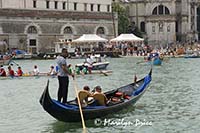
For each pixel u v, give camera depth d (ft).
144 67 255.29
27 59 336.70
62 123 93.76
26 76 196.95
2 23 362.53
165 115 100.53
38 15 384.88
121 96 105.50
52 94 140.05
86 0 443.73
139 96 108.68
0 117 102.37
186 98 125.39
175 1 547.49
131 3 565.12
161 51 391.04
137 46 434.71
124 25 512.22
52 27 394.73
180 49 379.55
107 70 231.09
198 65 264.93
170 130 86.58
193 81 173.06
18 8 377.71
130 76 200.85
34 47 383.86
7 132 87.97
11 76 194.18
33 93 144.15
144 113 102.78
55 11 396.16
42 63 293.02
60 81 92.94
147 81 118.52
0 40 361.30
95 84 169.07
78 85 165.99
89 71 211.20
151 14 553.64
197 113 102.63
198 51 380.99
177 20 556.10
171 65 268.00
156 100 121.80
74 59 340.18
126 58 353.72
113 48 394.32
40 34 386.32
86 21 417.90
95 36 353.10
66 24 403.54
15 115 104.42
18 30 372.79
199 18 590.55
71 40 391.65
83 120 85.10
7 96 137.39
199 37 588.91
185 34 556.10
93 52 359.25
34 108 113.29
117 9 512.22
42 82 178.09
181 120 95.14
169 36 546.26
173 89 146.82
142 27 561.84
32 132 87.45
